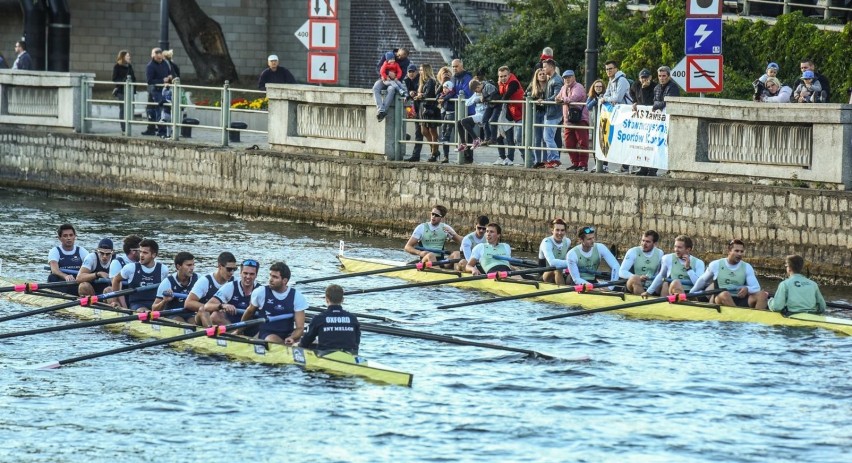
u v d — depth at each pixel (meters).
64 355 57.75
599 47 112.75
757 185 75.75
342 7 143.25
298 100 99.50
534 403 49.91
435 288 75.81
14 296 71.44
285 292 56.69
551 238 72.62
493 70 115.75
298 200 98.81
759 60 103.00
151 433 46.03
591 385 52.53
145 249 63.56
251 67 154.88
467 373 54.34
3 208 106.12
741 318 64.25
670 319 65.69
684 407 49.53
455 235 78.19
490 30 126.81
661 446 45.00
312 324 55.00
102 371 54.44
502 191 87.00
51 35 129.50
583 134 85.56
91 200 112.94
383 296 72.88
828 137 73.12
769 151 76.19
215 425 46.91
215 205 104.38
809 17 106.88
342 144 96.81
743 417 48.31
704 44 77.62
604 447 44.81
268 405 49.31
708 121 78.88
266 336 56.69
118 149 110.50
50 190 115.94
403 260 81.31
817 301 63.94
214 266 79.31
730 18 110.19
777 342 60.03
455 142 92.06
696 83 78.19
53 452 44.03
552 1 114.94
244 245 88.31
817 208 73.06
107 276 67.50
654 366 55.66
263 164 100.75
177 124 107.81
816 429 47.00
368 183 93.94
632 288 68.44
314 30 92.69
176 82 107.44
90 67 150.50
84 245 87.12
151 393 51.00
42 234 91.94
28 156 117.31
